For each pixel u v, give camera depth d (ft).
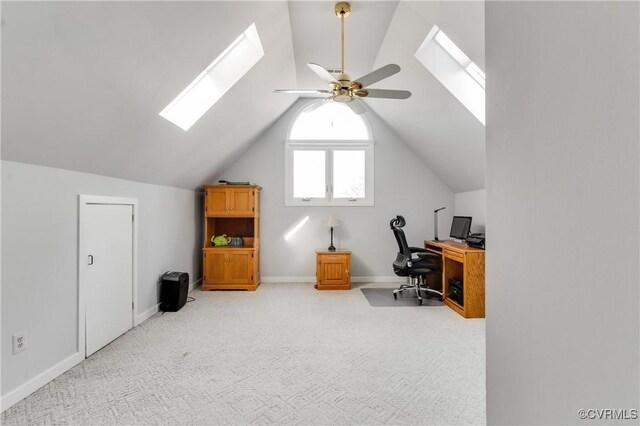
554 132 1.77
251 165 17.84
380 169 18.19
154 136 9.73
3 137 5.82
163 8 6.12
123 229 10.41
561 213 1.72
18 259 6.63
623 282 1.37
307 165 18.19
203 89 10.86
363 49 11.89
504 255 2.27
